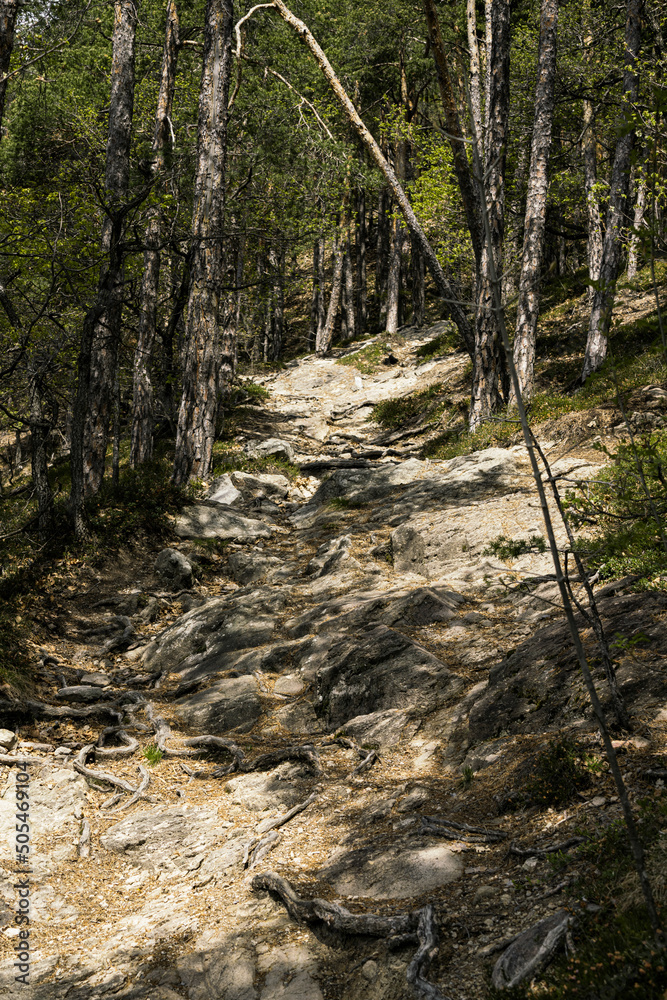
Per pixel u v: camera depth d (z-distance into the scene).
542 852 3.95
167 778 6.38
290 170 19.58
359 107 30.95
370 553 10.45
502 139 14.53
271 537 12.69
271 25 22.36
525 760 4.93
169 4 18.08
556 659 5.89
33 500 13.80
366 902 4.15
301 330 47.06
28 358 10.92
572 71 18.34
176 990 3.92
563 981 2.93
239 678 7.72
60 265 10.97
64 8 13.64
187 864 5.11
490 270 2.77
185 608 10.30
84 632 9.55
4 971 4.18
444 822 4.62
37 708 7.29
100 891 5.00
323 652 7.66
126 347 18.14
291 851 4.98
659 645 5.26
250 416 21.53
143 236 16.06
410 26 26.42
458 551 9.41
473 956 3.48
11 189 12.35
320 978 3.77
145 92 21.25
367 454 17.89
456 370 22.12
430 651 7.20
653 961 2.74
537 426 13.20
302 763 6.06
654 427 10.57
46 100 18.75
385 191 35.75
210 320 15.15
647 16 15.95
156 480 14.34
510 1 14.71
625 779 4.20
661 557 4.61
